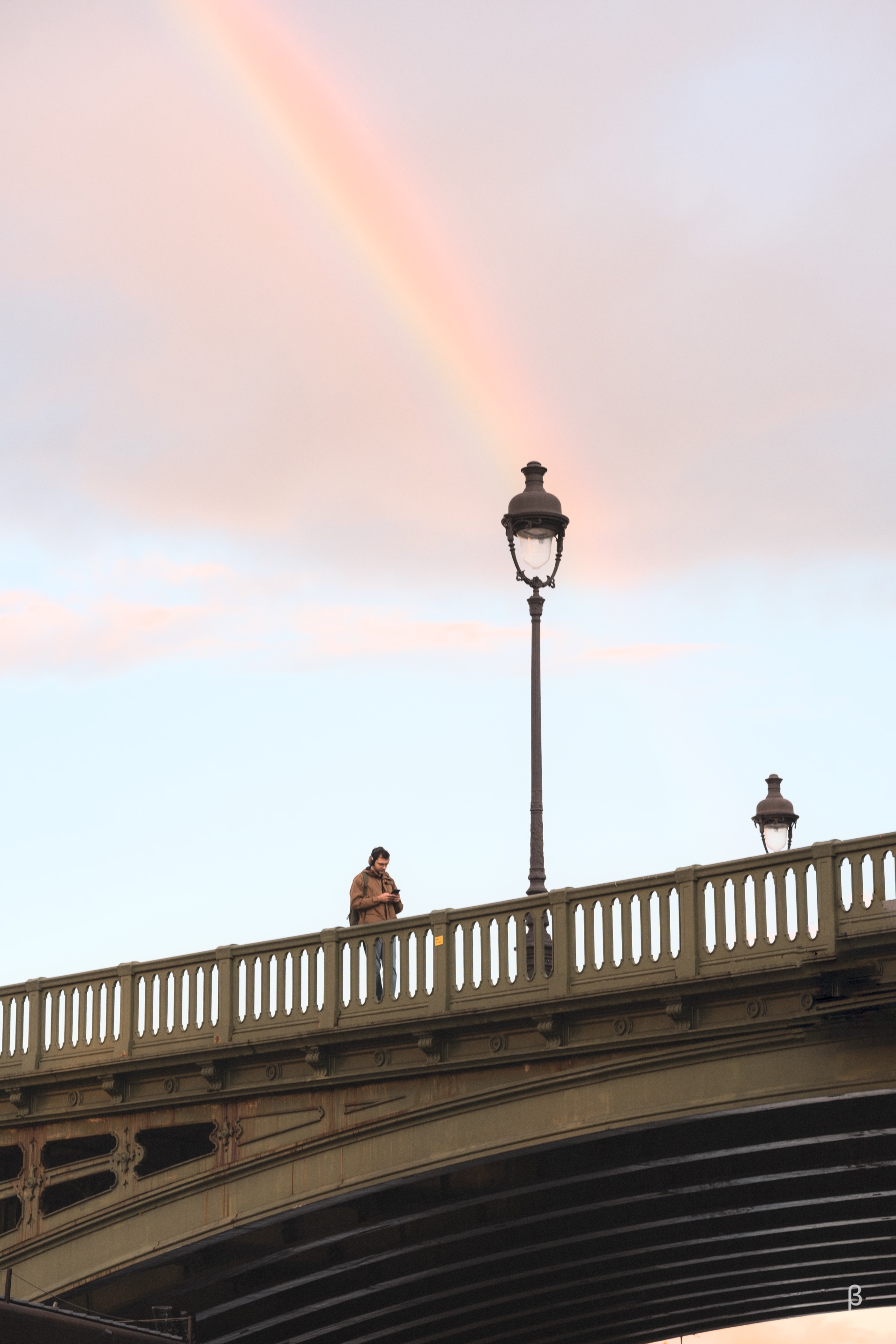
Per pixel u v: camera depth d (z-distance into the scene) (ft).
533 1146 119.14
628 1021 116.06
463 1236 148.15
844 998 107.04
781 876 110.52
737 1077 112.37
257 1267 149.69
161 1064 133.69
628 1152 132.77
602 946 117.08
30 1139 141.28
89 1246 136.15
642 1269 173.88
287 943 130.82
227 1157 131.34
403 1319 180.65
